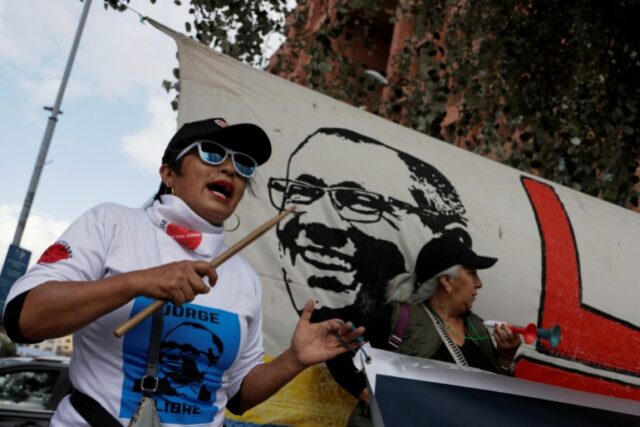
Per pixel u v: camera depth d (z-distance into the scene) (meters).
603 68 6.67
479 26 6.57
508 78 6.56
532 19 6.77
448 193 3.34
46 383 5.04
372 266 2.96
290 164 2.96
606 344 3.40
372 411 1.92
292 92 3.17
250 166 1.72
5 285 11.32
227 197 1.68
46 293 1.30
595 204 3.95
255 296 1.71
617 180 6.30
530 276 3.36
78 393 1.42
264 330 2.70
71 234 1.48
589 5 6.74
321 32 6.12
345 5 6.07
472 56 6.49
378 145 3.29
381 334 2.60
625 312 3.51
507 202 3.55
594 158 6.26
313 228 2.90
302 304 2.79
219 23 5.38
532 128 6.46
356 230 2.98
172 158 1.70
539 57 6.64
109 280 1.30
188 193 1.65
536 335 2.38
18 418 4.83
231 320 1.56
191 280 1.31
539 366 3.22
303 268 2.84
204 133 1.65
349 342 1.73
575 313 3.38
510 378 2.18
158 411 1.39
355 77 6.40
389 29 13.48
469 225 3.29
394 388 2.00
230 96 2.95
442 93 5.95
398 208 3.12
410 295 2.74
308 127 3.10
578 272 3.49
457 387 2.08
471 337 2.69
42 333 1.31
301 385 2.65
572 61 6.66
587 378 3.29
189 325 1.48
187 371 1.45
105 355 1.41
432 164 3.42
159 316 1.43
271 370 1.71
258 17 5.70
